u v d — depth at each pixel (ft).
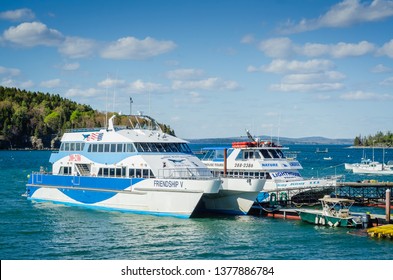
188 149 173.99
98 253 116.57
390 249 121.70
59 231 138.92
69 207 178.29
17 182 296.92
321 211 155.22
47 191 191.52
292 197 186.09
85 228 142.31
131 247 122.21
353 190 229.04
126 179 162.91
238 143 201.16
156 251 118.83
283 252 118.93
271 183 187.11
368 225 145.18
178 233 136.67
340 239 131.64
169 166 160.97
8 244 124.47
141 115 179.01
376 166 418.31
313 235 135.95
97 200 171.53
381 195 212.64
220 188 160.15
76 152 182.70
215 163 204.85
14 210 172.96
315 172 433.89
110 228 142.00
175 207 152.35
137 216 157.89
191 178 152.87
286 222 153.79
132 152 163.63
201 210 171.63
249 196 158.61
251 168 193.36
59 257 112.78
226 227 145.18
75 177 180.04
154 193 155.53
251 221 154.81
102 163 172.24
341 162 646.74
